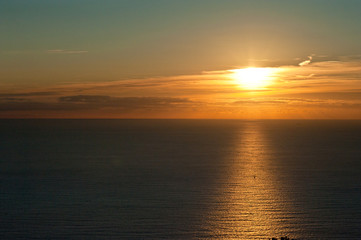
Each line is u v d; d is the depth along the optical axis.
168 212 73.25
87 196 86.25
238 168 128.38
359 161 147.75
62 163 141.88
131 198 84.31
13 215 71.12
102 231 62.69
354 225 65.56
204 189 93.69
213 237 60.28
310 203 80.00
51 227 64.62
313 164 139.00
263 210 74.81
